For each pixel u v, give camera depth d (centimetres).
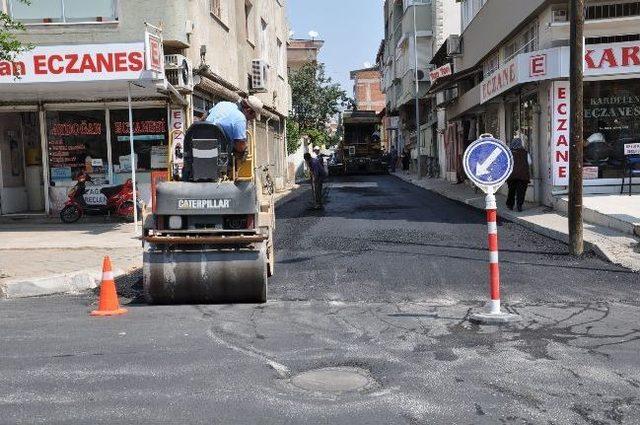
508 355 564
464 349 584
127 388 499
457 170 2839
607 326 653
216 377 521
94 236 1330
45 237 1324
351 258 1057
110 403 470
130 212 1552
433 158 3653
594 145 1548
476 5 2562
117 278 954
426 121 4147
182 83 1490
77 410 458
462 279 894
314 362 555
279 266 1011
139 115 1611
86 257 1095
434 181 3200
